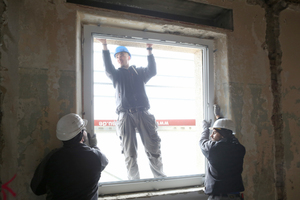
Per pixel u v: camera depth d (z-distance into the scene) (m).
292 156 2.13
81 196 1.17
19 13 1.38
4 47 1.32
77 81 1.50
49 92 1.41
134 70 2.09
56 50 1.44
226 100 1.94
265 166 2.00
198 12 2.07
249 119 1.97
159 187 1.78
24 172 1.33
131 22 1.70
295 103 2.20
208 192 1.57
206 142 1.65
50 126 1.40
